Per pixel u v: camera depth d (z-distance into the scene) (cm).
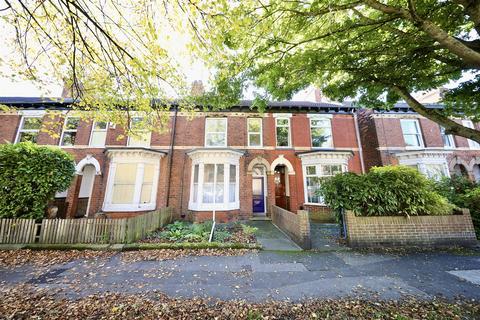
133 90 513
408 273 466
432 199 684
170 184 1151
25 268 491
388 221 666
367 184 692
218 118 1266
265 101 625
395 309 324
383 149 1261
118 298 356
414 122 1340
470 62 318
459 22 441
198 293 377
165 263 530
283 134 1304
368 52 496
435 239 656
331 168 1182
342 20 495
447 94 562
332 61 526
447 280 429
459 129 414
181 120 1246
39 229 668
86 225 667
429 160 1189
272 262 537
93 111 551
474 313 313
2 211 652
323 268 496
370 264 521
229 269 491
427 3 418
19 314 304
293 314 312
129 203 1059
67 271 477
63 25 417
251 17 405
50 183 706
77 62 479
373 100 648
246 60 504
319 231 871
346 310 322
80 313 309
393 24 478
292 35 482
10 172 664
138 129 623
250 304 339
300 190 1199
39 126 1193
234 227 930
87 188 1350
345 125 1326
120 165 1098
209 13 344
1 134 1151
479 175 1288
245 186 1179
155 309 321
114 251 616
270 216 1164
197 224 908
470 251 610
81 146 1158
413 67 513
